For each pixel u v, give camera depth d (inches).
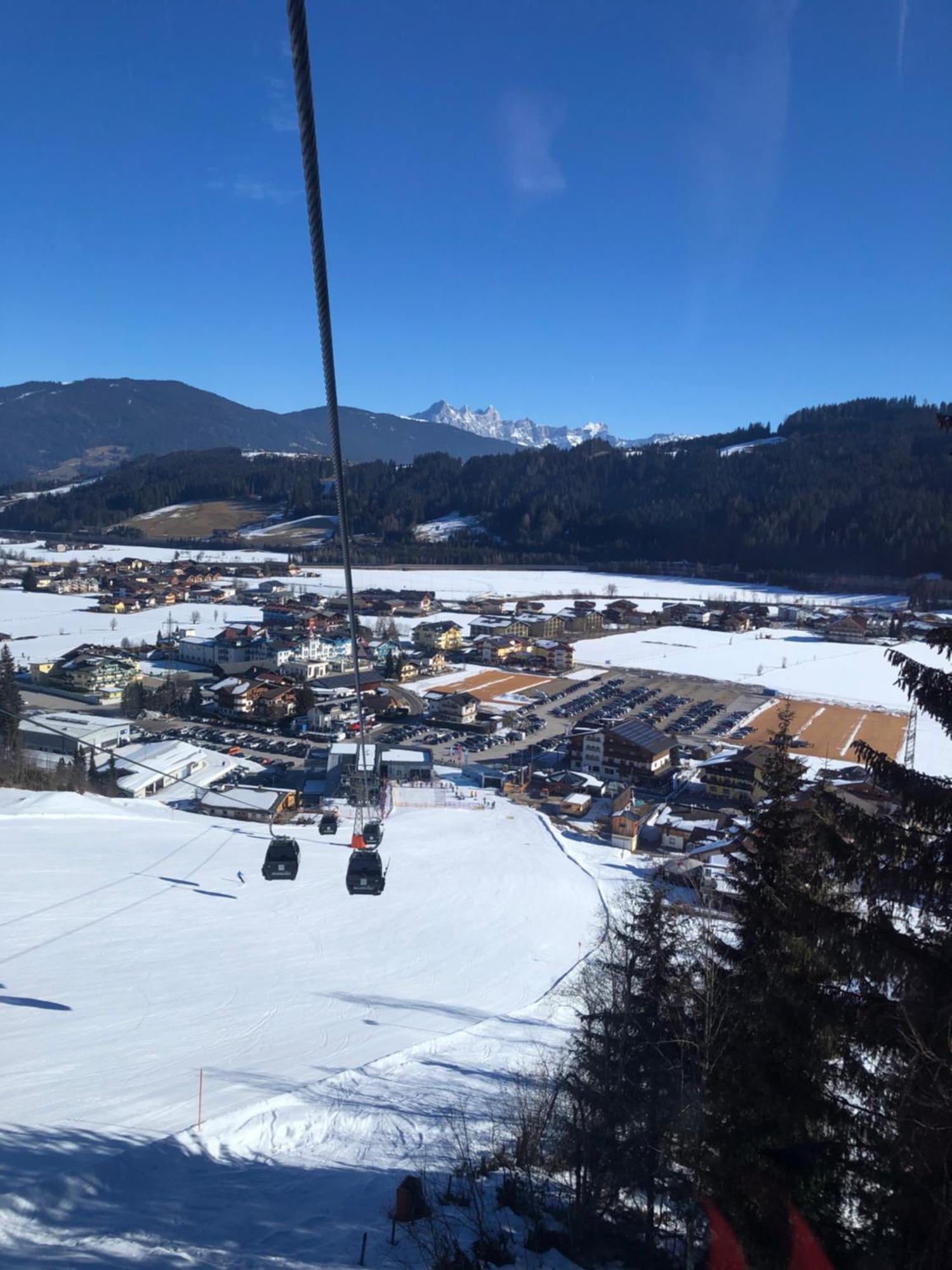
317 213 195.5
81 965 1095.0
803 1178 376.5
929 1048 309.7
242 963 1170.0
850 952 357.1
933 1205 306.5
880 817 362.0
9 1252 421.7
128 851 1659.7
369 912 1451.8
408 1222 473.7
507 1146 623.2
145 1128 631.8
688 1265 399.2
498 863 1769.2
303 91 166.2
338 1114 692.1
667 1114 483.2
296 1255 432.5
